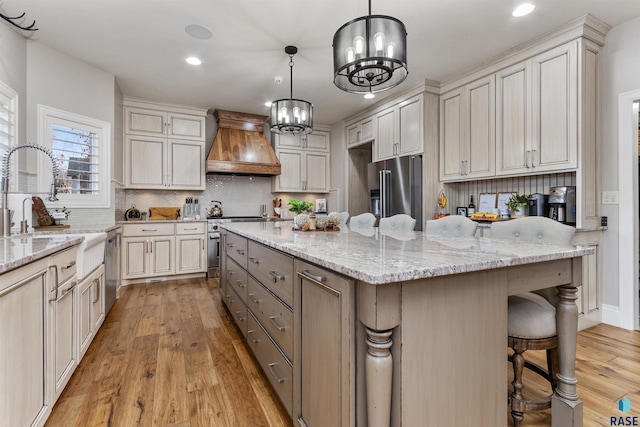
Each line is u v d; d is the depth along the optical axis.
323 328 1.16
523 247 1.39
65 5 2.38
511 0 2.36
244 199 5.47
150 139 4.44
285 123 2.80
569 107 2.68
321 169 5.81
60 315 1.63
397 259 1.09
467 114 3.59
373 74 1.96
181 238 4.45
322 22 2.62
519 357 1.41
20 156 2.65
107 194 3.47
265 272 1.81
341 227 2.95
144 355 2.18
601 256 2.79
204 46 2.99
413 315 0.97
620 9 2.47
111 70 3.46
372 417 0.95
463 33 2.79
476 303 1.10
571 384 1.35
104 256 2.65
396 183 4.12
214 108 4.85
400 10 2.46
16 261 1.14
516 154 3.09
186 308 3.23
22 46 2.70
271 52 3.10
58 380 1.59
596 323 2.75
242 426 1.47
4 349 1.12
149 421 1.50
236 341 2.43
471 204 3.81
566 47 2.71
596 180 2.73
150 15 2.51
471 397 1.09
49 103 2.94
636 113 2.62
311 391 1.25
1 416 1.09
